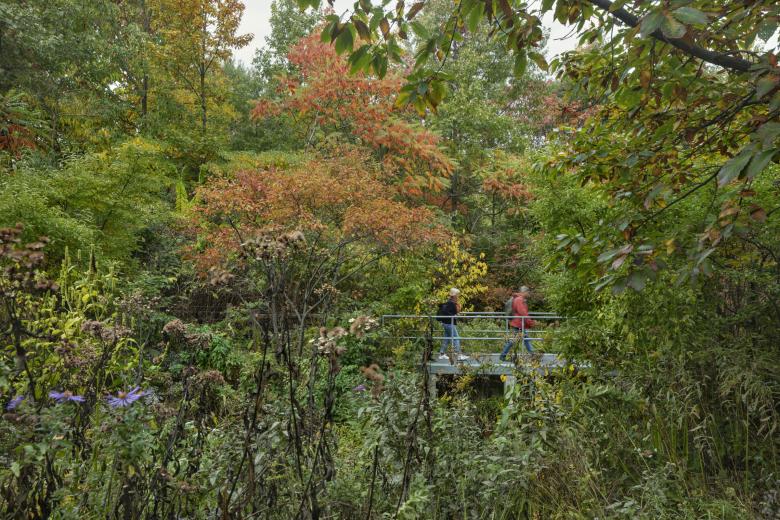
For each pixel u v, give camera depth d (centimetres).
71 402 194
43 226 785
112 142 1659
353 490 241
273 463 215
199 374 234
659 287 402
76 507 184
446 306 1008
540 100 2214
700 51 246
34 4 1470
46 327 319
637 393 391
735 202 245
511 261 1628
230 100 2202
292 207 972
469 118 1880
